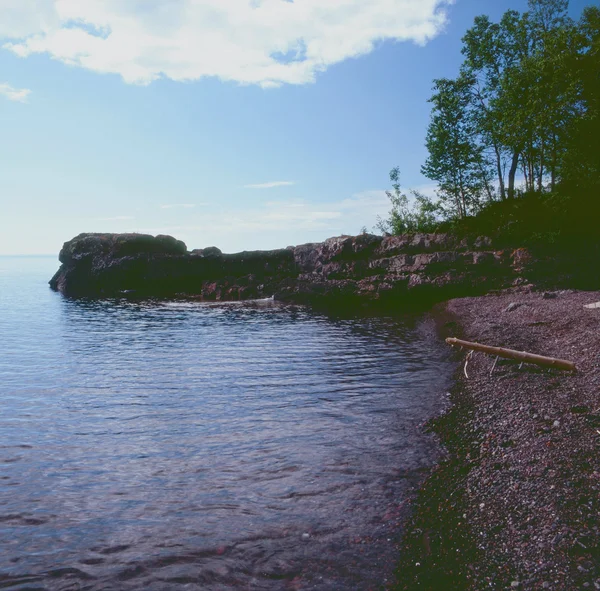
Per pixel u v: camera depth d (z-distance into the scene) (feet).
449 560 22.66
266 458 36.29
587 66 130.72
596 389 42.80
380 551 23.95
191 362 73.56
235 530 26.35
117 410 49.32
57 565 23.36
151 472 34.30
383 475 32.83
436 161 158.30
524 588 19.71
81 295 198.29
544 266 133.59
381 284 151.12
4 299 186.09
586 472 28.07
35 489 31.81
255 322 119.65
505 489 28.35
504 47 148.87
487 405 45.27
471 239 147.95
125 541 25.45
